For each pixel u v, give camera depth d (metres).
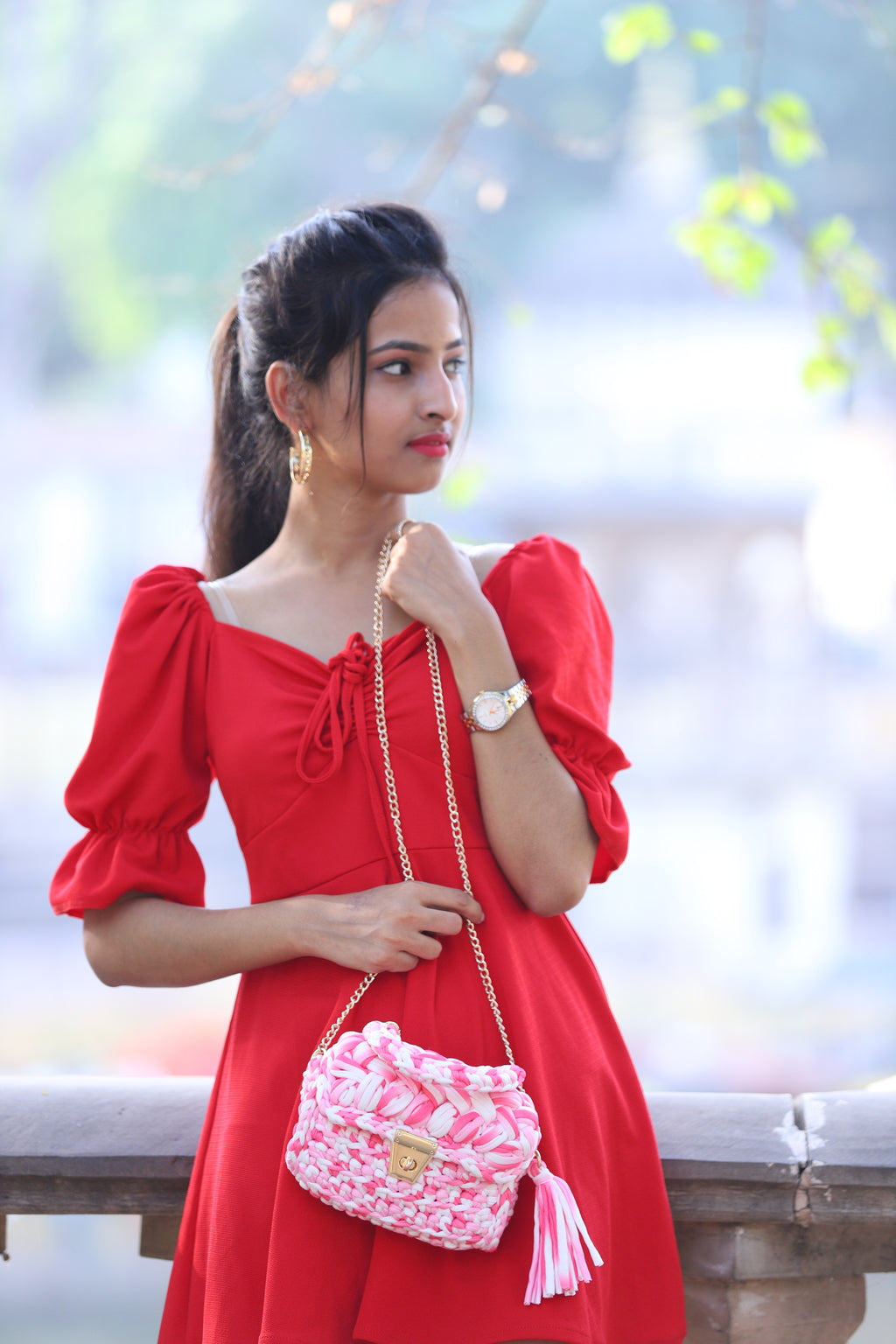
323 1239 2.57
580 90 40.41
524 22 7.47
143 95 37.41
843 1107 2.96
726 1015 28.83
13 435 43.16
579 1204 2.63
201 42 36.44
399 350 2.83
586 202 43.25
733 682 42.81
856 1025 27.81
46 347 45.69
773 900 39.00
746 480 44.94
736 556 45.78
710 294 45.22
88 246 39.31
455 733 2.78
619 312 45.56
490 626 2.76
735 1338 2.95
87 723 40.22
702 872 38.97
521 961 2.75
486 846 2.79
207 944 2.77
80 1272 15.40
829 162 40.75
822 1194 2.87
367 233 2.87
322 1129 2.49
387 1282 2.53
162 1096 3.12
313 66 7.38
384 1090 2.46
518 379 45.81
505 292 8.20
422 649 2.82
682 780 40.50
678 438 45.31
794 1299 2.99
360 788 2.77
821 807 39.78
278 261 2.94
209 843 35.28
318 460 2.96
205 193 38.06
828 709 41.59
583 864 2.76
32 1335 13.49
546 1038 2.71
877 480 44.47
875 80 38.94
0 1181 3.10
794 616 44.69
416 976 2.68
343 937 2.67
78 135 36.84
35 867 36.34
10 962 32.53
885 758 40.50
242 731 2.80
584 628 2.89
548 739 2.79
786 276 45.06
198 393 47.03
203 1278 2.72
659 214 44.75
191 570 3.01
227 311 3.26
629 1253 2.74
